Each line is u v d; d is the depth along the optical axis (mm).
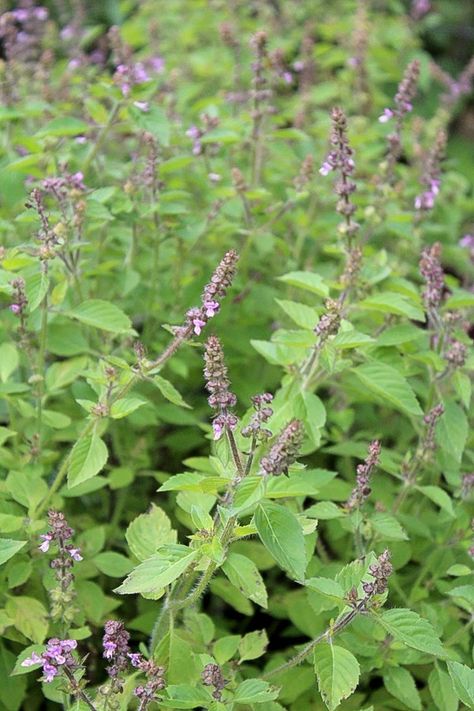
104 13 1748
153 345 890
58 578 694
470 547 734
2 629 711
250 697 648
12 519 729
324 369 748
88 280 898
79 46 1269
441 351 813
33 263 781
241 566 665
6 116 890
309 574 737
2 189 909
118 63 1043
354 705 754
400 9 1587
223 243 962
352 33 1390
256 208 927
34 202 748
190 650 688
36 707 782
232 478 643
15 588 770
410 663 738
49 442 849
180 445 913
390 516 731
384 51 1373
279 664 763
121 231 906
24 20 1298
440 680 715
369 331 853
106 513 874
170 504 862
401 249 1001
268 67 1022
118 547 853
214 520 667
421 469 794
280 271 998
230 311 948
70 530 687
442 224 1179
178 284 917
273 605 819
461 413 786
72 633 698
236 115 1135
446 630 764
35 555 748
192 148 981
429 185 954
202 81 1362
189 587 715
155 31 1287
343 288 806
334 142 817
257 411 645
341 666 643
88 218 856
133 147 1067
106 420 753
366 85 1305
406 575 824
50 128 863
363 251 893
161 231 875
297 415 745
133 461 863
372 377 753
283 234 1000
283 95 1406
